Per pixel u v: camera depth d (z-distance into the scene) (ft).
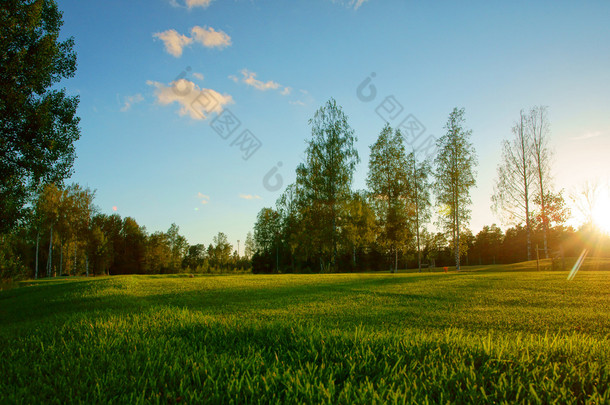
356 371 9.80
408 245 112.27
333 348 11.67
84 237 160.25
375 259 154.51
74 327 15.93
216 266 235.81
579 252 111.24
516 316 24.56
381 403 7.30
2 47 38.91
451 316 25.03
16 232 49.21
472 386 8.39
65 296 42.11
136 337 13.75
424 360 9.96
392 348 11.38
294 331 14.34
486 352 10.48
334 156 107.86
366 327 20.07
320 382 8.50
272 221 198.80
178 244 269.64
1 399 8.07
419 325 21.95
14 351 12.34
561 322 22.20
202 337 14.40
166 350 11.92
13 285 85.51
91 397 8.30
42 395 8.36
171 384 9.08
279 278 64.34
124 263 236.22
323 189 106.32
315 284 50.93
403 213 106.73
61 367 10.41
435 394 8.30
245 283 53.72
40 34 43.06
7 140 41.52
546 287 39.93
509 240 232.73
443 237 108.27
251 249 293.43
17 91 40.29
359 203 106.83
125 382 9.10
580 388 8.42
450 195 103.19
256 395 8.18
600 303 29.73
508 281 47.01
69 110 47.14
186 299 36.99
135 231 242.99
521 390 8.22
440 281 50.21
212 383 8.87
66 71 47.09
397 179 111.24
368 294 39.27
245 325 16.11
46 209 138.21
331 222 107.96
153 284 52.60
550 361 10.15
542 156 102.42
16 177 44.39
